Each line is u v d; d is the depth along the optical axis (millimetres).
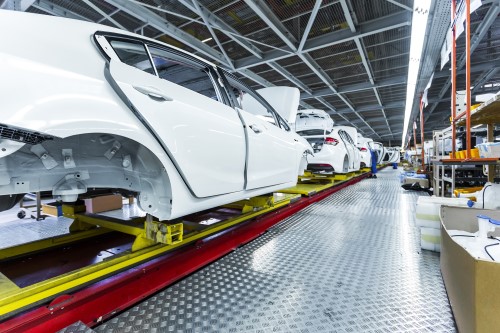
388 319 1256
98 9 5047
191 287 1559
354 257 2008
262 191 2402
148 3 5312
